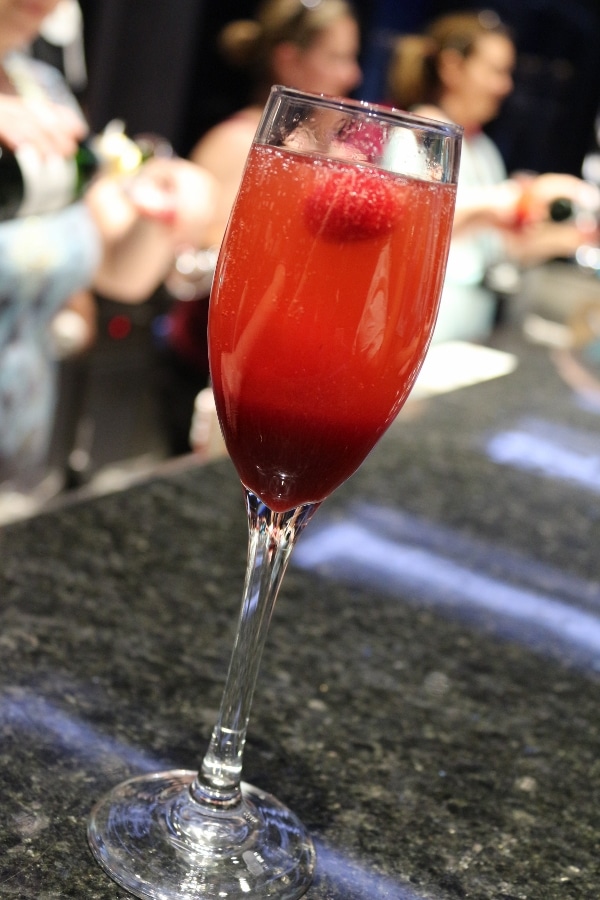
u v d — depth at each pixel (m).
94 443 1.70
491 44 1.94
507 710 0.49
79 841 0.35
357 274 0.32
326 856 0.37
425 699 0.49
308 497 0.36
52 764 0.39
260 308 0.33
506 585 0.64
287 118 0.33
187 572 0.56
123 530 0.60
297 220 0.32
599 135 3.25
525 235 1.93
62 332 1.47
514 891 0.37
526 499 0.82
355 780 0.42
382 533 0.68
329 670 0.50
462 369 1.30
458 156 0.35
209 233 1.62
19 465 1.32
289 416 0.33
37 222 1.13
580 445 1.03
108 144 1.08
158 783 0.38
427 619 0.57
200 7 2.45
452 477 0.83
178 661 0.47
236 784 0.38
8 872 0.33
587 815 0.42
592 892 0.37
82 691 0.43
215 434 1.26
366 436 0.34
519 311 2.02
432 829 0.39
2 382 1.21
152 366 1.72
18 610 0.48
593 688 0.54
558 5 3.08
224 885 0.34
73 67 1.38
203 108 2.58
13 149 0.87
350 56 1.72
